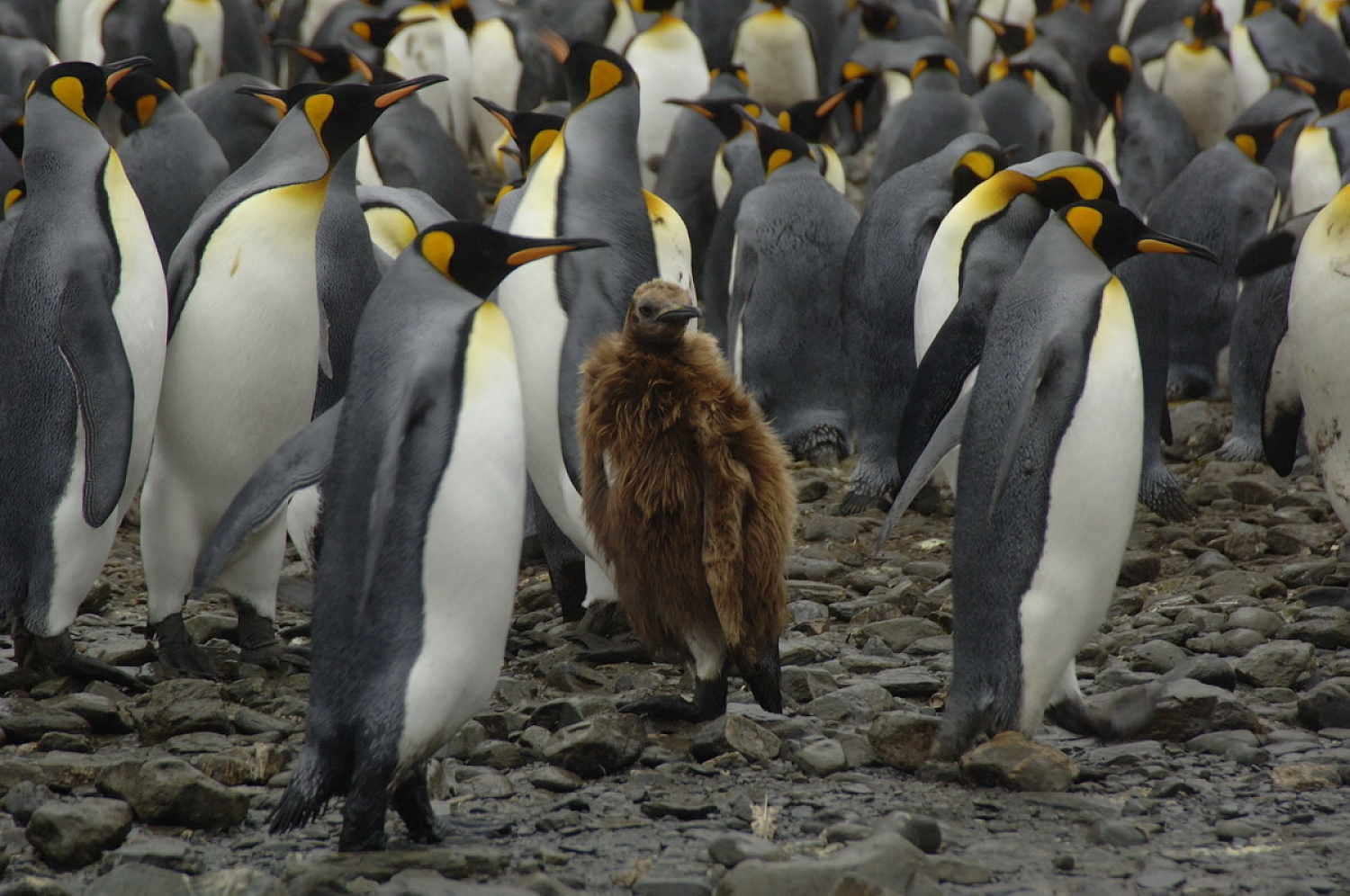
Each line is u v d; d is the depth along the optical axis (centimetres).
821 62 5381
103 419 1300
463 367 938
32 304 1345
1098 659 1458
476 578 934
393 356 941
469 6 4869
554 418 1538
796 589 1742
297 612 1753
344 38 4284
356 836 930
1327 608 1550
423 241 973
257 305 1429
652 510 1180
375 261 1745
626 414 1188
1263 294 2286
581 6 5012
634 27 5078
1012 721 1143
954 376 1573
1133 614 1639
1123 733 1220
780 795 1093
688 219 3428
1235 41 4628
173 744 1220
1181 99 4669
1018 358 1141
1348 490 1555
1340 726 1230
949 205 2155
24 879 894
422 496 917
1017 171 1677
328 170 1477
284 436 1491
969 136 2192
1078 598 1138
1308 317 1509
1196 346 2802
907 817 977
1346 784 1107
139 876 884
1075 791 1104
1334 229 1484
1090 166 1645
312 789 914
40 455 1343
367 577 893
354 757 923
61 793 1105
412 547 916
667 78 4062
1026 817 1045
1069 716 1225
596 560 1512
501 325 969
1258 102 3722
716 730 1185
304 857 955
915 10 5012
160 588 1477
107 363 1314
